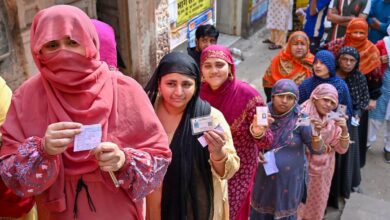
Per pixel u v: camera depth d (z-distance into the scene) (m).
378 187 4.83
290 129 3.37
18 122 1.62
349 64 4.12
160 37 5.16
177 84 2.23
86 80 1.59
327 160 3.71
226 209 2.45
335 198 4.33
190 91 2.27
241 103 2.90
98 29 2.22
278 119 3.38
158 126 1.75
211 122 2.11
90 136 1.53
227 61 2.83
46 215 1.74
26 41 3.54
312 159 3.71
